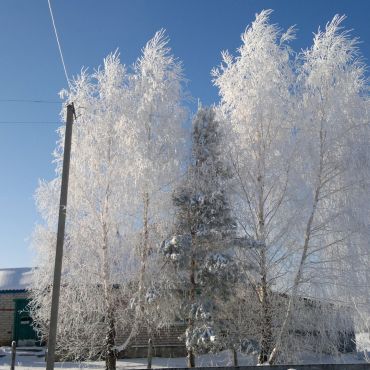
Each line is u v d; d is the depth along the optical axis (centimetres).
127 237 1681
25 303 2531
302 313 1591
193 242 1681
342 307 1573
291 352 1563
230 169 1714
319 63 1719
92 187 1686
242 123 1781
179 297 1683
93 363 2008
